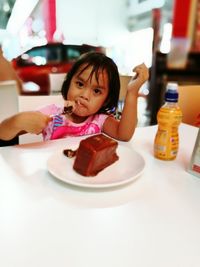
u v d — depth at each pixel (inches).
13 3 100.9
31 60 96.8
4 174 24.0
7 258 14.3
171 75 115.4
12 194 20.7
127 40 124.0
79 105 39.6
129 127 34.0
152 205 19.7
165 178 24.2
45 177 23.7
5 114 40.6
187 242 15.8
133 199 20.6
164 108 27.1
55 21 107.2
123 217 18.2
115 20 115.3
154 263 14.1
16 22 102.1
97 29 114.1
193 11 111.5
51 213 18.4
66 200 20.2
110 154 25.3
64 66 97.3
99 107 40.1
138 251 15.0
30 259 14.2
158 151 28.1
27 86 85.9
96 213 18.6
